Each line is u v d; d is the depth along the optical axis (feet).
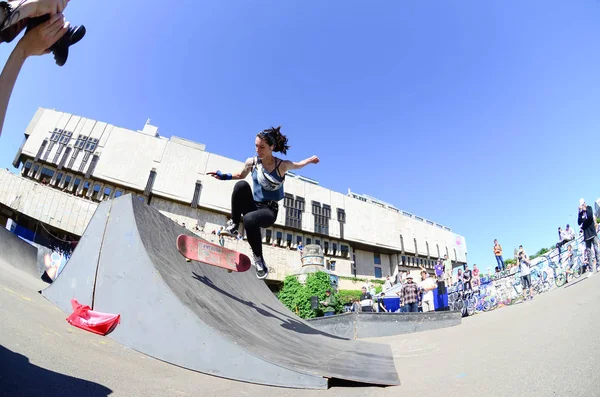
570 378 7.16
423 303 42.98
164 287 9.81
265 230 113.29
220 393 7.23
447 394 7.66
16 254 26.00
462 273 56.24
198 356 8.84
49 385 5.53
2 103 3.84
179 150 104.63
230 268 13.96
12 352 6.21
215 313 10.61
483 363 10.38
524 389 7.14
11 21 3.74
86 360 7.27
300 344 12.37
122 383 6.60
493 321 22.11
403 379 9.68
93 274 11.41
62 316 10.58
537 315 18.11
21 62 4.25
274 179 11.89
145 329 9.61
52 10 4.35
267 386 8.22
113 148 98.43
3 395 4.67
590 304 15.39
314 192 129.08
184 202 99.66
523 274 40.96
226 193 106.11
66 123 100.99
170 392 6.76
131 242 11.07
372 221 141.38
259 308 16.14
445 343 17.17
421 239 157.07
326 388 8.23
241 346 8.82
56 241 78.07
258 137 11.61
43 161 96.89
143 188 96.48
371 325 32.24
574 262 40.16
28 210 76.43
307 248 76.07
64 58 5.09
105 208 12.60
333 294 62.34
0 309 8.21
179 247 12.30
